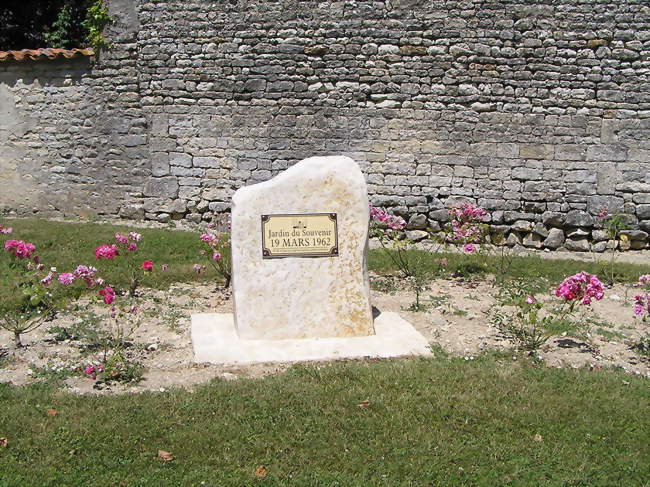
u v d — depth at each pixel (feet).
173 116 35.47
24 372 17.04
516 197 34.30
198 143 35.47
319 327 19.10
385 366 17.33
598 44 33.32
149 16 35.06
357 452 13.76
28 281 20.33
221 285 25.36
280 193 18.83
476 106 33.99
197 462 13.37
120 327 20.38
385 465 13.38
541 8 33.42
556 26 33.47
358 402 15.47
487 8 33.58
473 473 13.21
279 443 13.98
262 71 34.68
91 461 13.24
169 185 35.83
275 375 16.90
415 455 13.67
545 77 33.68
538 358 18.39
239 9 34.55
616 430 14.74
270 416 14.85
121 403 15.20
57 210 37.14
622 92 33.47
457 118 34.17
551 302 24.32
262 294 18.89
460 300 23.94
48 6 59.98
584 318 22.54
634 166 33.71
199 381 16.72
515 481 13.01
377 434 14.35
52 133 36.73
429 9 33.78
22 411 14.71
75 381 16.58
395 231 31.07
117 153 36.14
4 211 37.58
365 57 34.19
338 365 17.43
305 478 12.92
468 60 33.83
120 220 36.17
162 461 13.34
